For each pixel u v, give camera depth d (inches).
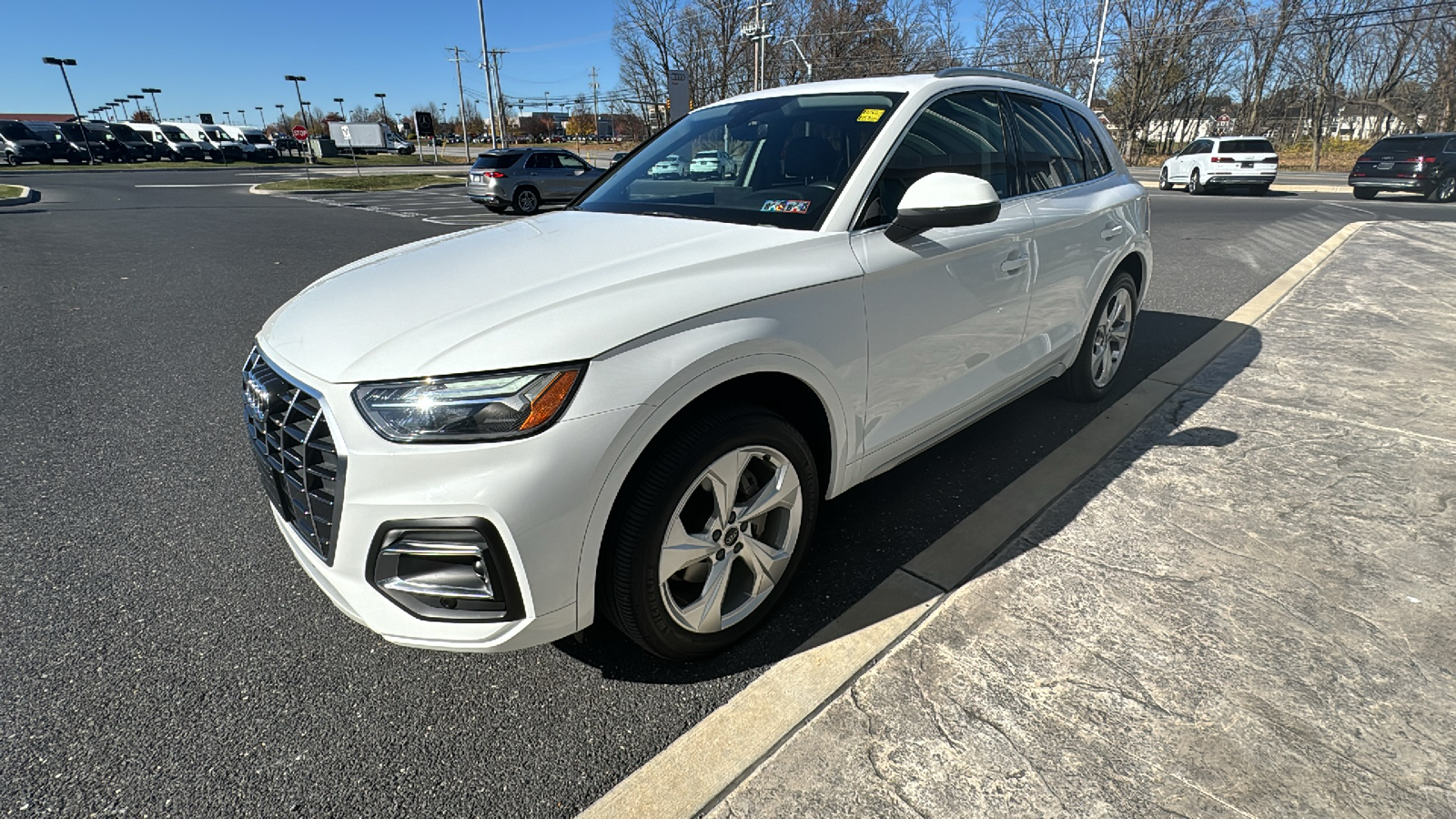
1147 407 159.6
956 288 105.0
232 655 88.1
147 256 400.5
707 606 82.0
